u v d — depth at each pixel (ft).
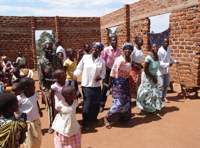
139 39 17.16
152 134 12.60
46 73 12.98
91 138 12.35
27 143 9.72
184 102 18.47
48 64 12.94
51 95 12.30
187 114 15.55
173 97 20.16
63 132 9.20
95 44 13.28
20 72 18.62
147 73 14.75
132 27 32.14
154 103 15.39
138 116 15.72
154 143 11.48
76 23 45.47
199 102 18.29
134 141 11.80
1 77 21.40
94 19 46.11
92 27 46.34
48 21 44.09
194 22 19.63
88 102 13.33
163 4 24.08
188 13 20.25
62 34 45.16
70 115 9.24
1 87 17.70
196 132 12.60
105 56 17.76
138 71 17.57
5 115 6.59
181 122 14.16
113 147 11.20
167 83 18.44
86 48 18.58
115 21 38.01
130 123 14.42
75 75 13.69
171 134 12.49
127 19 32.81
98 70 13.35
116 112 13.46
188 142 11.47
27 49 44.01
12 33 42.75
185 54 21.15
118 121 14.90
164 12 23.98
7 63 25.52
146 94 15.24
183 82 20.84
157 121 14.56
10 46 43.09
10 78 24.40
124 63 12.94
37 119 10.45
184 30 20.99
